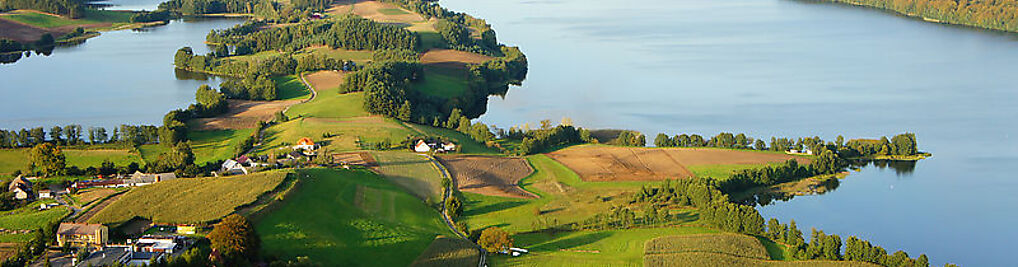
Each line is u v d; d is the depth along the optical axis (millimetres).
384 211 162750
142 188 162625
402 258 141375
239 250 128875
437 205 175000
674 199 182500
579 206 179500
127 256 130375
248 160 194750
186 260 122875
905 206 192875
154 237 138125
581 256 148875
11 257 132375
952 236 175750
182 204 152875
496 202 180500
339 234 147750
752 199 194375
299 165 191375
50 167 184750
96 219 146250
